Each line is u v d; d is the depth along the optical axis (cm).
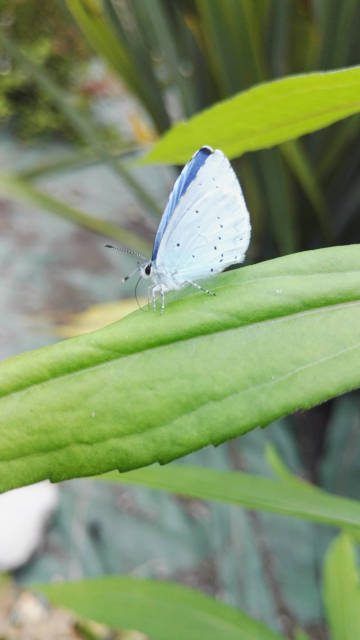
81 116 34
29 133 73
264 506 11
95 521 31
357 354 10
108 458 10
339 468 30
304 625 25
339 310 10
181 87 31
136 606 14
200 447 10
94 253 53
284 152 23
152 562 29
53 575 29
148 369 10
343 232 31
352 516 11
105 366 10
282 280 10
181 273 13
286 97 10
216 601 14
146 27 31
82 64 74
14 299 47
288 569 28
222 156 13
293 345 10
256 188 30
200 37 29
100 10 31
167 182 61
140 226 56
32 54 71
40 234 56
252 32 25
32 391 10
